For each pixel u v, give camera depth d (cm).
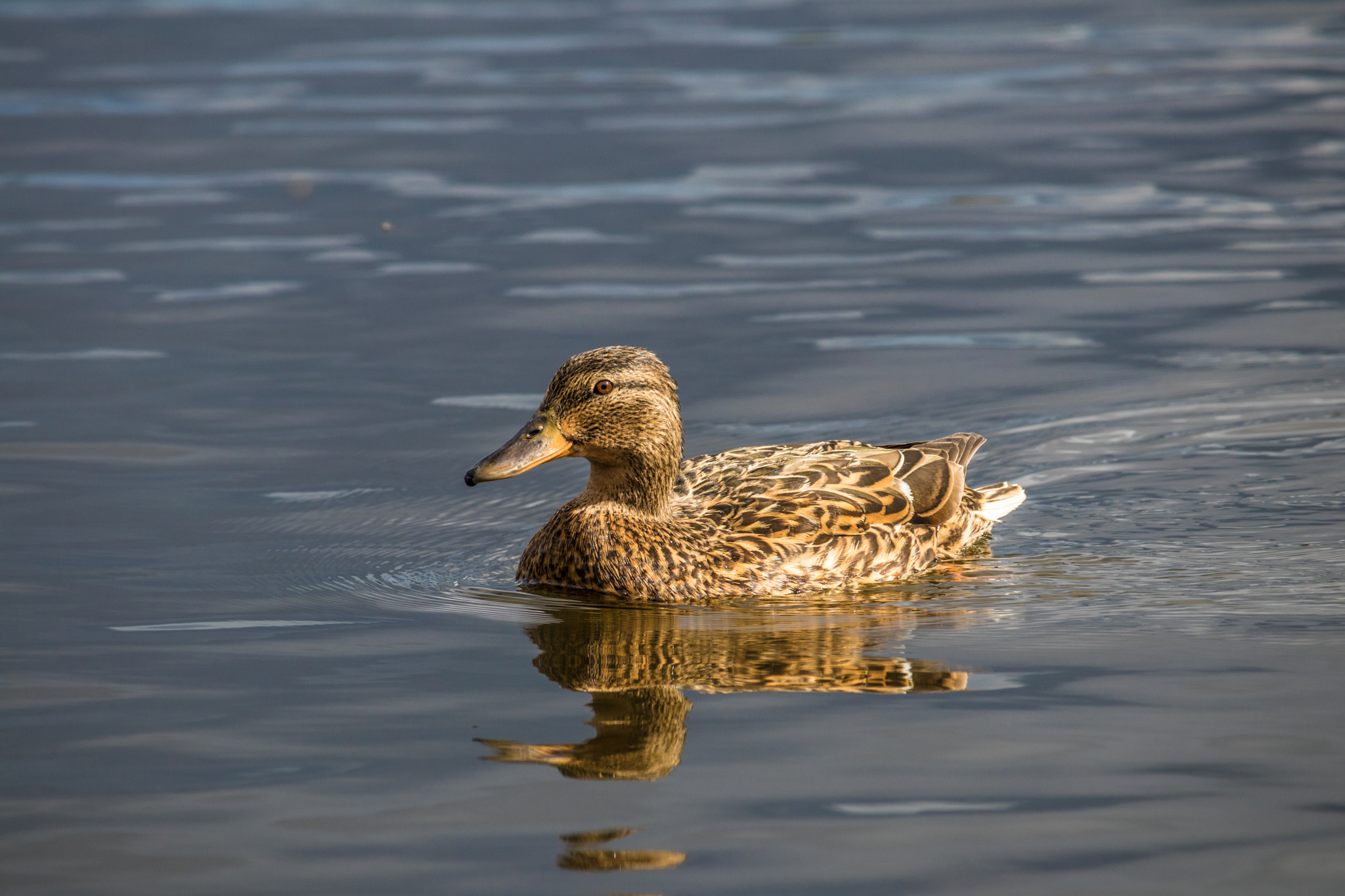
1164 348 1722
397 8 4150
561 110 2955
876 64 3322
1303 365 1644
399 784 803
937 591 1152
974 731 860
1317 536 1240
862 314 1870
